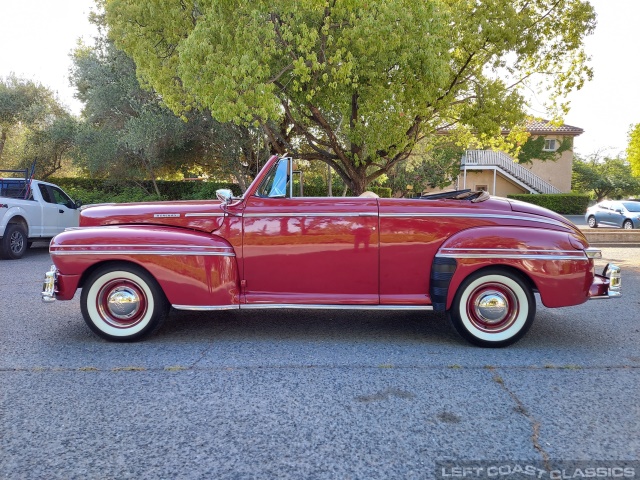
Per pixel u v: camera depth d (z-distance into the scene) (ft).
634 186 166.71
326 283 15.24
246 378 12.23
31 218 37.47
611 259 35.37
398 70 38.06
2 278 27.50
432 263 14.93
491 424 9.77
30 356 13.92
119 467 8.21
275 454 8.63
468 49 39.88
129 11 41.91
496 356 14.01
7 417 10.03
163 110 60.34
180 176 91.35
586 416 10.13
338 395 11.18
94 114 65.41
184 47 35.78
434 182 102.58
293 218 15.16
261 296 15.28
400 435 9.32
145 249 14.65
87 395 11.16
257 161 61.00
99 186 77.15
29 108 73.56
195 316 18.74
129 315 15.15
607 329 17.07
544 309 20.31
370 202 15.19
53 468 8.18
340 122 53.31
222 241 15.20
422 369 12.90
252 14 33.12
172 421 9.87
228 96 34.32
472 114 43.55
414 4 34.81
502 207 15.34
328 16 35.86
